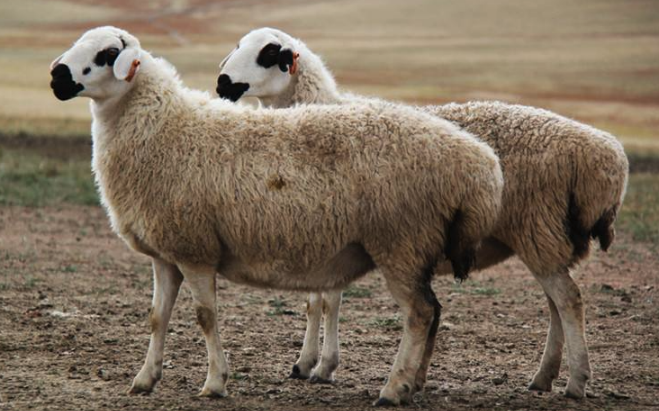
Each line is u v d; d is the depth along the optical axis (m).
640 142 67.00
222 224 11.29
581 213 12.04
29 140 51.91
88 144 51.78
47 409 10.84
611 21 170.12
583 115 87.00
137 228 11.55
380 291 19.56
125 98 11.80
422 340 11.32
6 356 13.65
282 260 11.33
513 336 15.80
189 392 11.88
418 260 11.30
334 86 15.13
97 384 12.20
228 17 186.38
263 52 14.50
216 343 11.58
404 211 11.16
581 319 12.04
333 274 11.58
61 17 185.25
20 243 23.94
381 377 13.16
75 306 17.30
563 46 146.75
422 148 11.20
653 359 14.27
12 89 89.38
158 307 11.83
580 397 11.96
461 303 18.50
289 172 11.20
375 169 11.16
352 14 185.88
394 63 128.88
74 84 11.56
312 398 11.74
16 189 33.41
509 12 182.75
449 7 190.38
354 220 11.18
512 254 12.83
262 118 11.70
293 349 14.76
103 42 11.76
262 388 12.34
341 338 15.47
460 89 103.62
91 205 31.86
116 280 20.08
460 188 11.16
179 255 11.44
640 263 23.17
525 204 12.08
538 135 12.15
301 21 178.88
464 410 11.18
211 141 11.48
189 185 11.30
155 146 11.52
